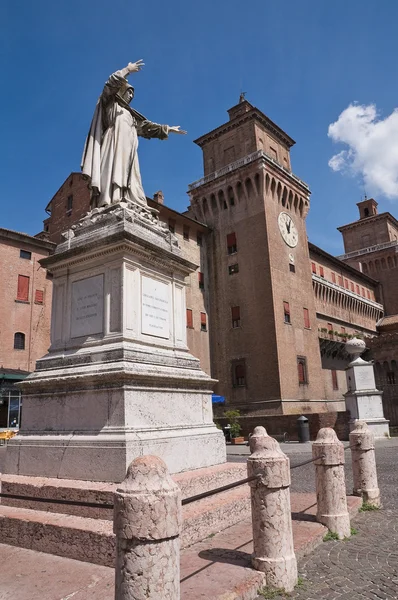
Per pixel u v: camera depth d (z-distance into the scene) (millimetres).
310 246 53469
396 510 7555
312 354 44062
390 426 34656
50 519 4934
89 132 8391
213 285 45000
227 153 47719
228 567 4383
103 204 7715
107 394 5773
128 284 6500
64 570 4242
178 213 42625
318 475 6238
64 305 7043
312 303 46531
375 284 71750
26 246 35781
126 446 5266
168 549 2795
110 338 6277
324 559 5145
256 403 39250
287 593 4199
